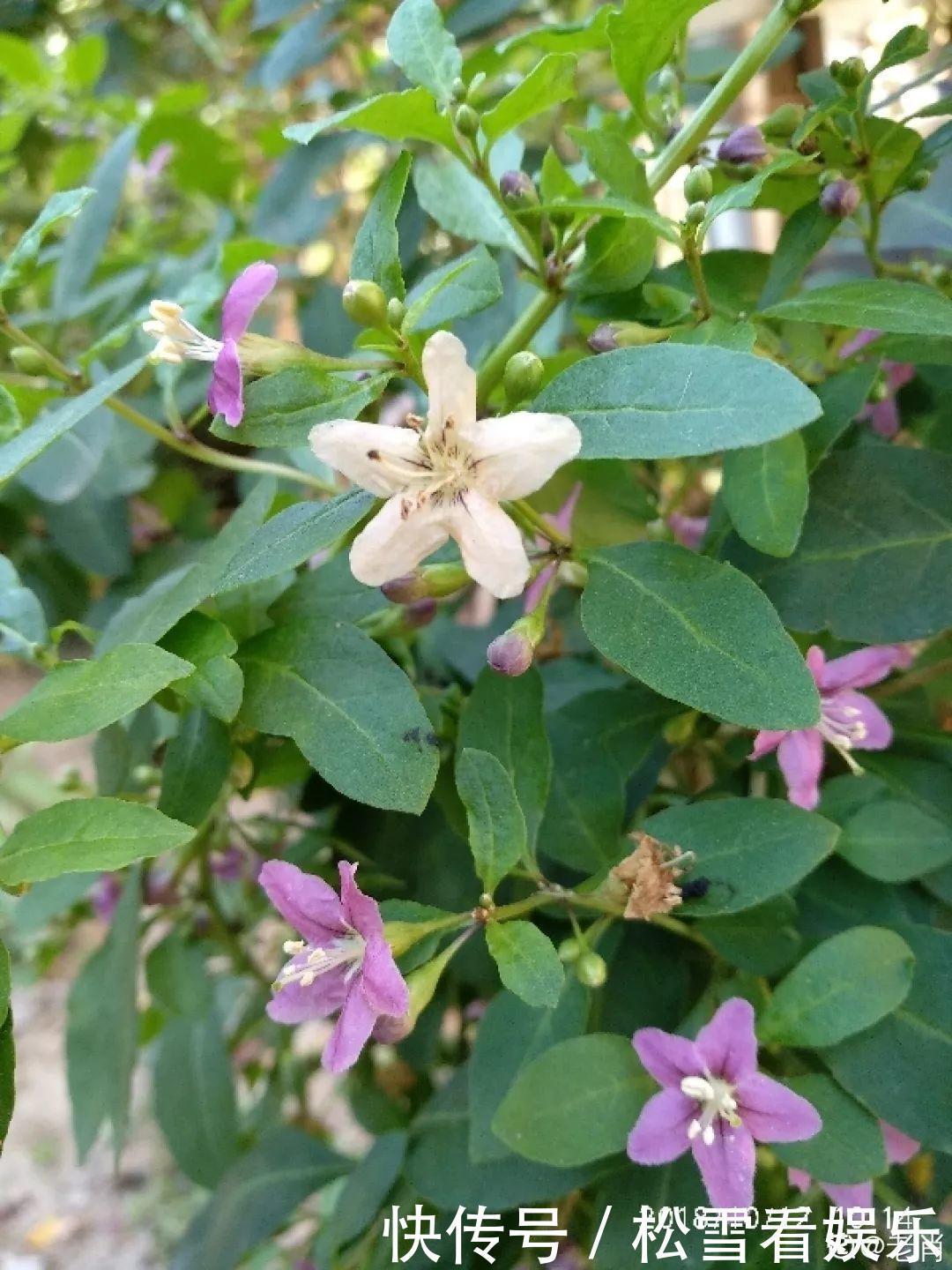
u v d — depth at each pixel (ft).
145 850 0.20
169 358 0.23
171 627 0.23
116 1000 0.32
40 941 0.50
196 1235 0.36
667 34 0.25
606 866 0.26
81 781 0.39
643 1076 0.23
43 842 0.20
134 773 0.34
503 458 0.18
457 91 0.24
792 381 0.17
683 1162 0.25
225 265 0.36
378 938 0.21
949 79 0.34
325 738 0.22
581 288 0.26
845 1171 0.23
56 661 0.26
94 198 0.39
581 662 0.36
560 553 0.22
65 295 0.39
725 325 0.23
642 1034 0.23
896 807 0.26
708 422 0.18
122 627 0.25
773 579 0.25
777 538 0.23
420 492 0.19
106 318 0.45
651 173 0.27
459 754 0.24
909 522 0.25
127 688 0.21
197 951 0.41
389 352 0.21
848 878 0.27
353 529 0.26
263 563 0.21
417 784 0.21
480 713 0.25
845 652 0.29
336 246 0.58
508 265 0.36
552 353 0.33
